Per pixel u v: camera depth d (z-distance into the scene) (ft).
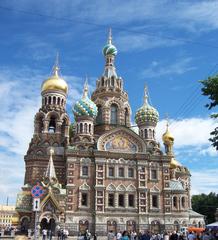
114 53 339.77
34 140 282.77
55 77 305.32
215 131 101.96
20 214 247.09
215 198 427.33
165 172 270.05
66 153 258.78
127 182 261.85
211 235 133.59
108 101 310.04
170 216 260.42
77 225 245.24
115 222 251.19
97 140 266.77
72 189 251.60
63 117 294.46
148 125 301.22
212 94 99.91
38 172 272.31
